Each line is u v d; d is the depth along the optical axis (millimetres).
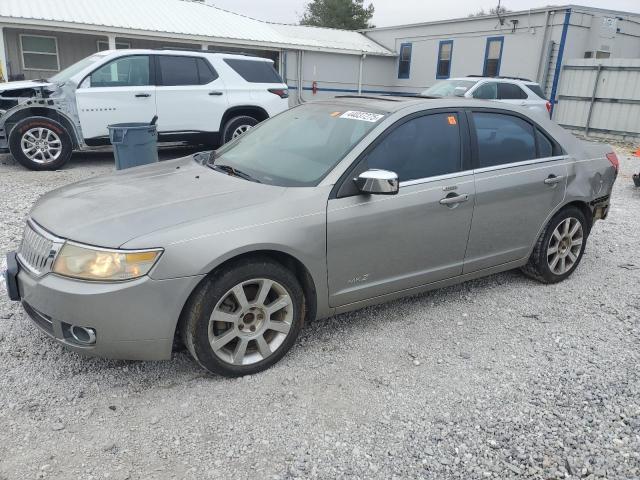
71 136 9133
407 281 3838
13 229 5652
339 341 3715
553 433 2857
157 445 2662
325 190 3373
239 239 3002
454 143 3973
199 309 2982
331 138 3793
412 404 3059
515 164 4277
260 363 3273
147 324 2869
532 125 4520
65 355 3375
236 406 2977
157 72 9430
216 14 22516
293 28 26547
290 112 4512
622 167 12055
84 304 2783
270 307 3246
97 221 3002
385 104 3965
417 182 3719
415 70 25453
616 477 2572
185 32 18750
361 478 2504
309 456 2625
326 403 3035
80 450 2604
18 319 3764
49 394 3002
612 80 17609
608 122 17922
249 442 2707
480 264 4242
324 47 23406
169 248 2852
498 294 4590
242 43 20391
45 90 8750
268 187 3402
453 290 4641
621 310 4371
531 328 4016
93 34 17000
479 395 3166
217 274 3016
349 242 3434
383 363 3467
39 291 2904
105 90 9016
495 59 21531
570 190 4633
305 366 3393
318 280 3383
